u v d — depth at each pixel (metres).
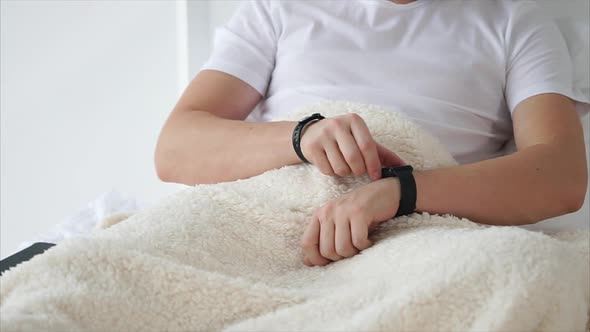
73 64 2.24
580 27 1.45
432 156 1.07
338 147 0.99
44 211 2.33
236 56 1.37
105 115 2.25
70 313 0.72
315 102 1.17
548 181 1.06
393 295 0.71
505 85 1.31
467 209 1.01
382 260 0.85
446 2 1.33
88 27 2.21
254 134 1.14
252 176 1.13
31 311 0.69
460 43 1.30
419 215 0.98
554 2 1.53
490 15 1.33
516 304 0.68
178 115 1.28
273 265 0.95
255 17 1.40
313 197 1.00
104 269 0.77
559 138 1.13
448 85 1.27
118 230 0.91
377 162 0.98
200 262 0.88
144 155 2.24
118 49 2.21
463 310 0.69
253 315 0.78
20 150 2.30
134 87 2.21
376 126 1.07
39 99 2.27
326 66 1.30
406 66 1.28
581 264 0.77
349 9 1.34
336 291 0.80
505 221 1.03
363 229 0.92
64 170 2.30
